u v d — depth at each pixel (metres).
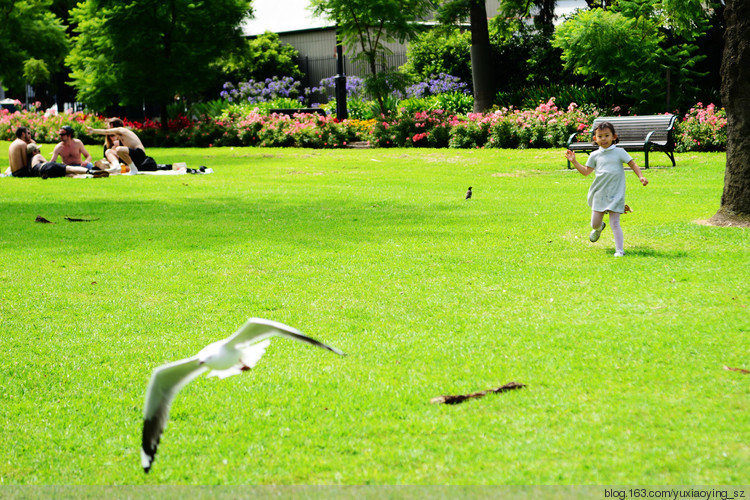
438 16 28.94
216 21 30.50
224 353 2.62
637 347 5.29
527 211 11.76
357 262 8.31
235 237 9.95
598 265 7.84
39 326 6.23
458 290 7.06
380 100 29.52
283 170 19.58
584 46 24.73
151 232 10.38
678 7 23.25
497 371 4.97
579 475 3.59
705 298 6.42
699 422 4.06
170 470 3.88
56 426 4.47
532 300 6.68
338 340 5.73
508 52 33.72
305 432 4.24
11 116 33.41
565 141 23.30
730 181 9.98
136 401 4.79
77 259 8.64
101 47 29.55
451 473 3.71
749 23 9.46
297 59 44.53
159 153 26.16
